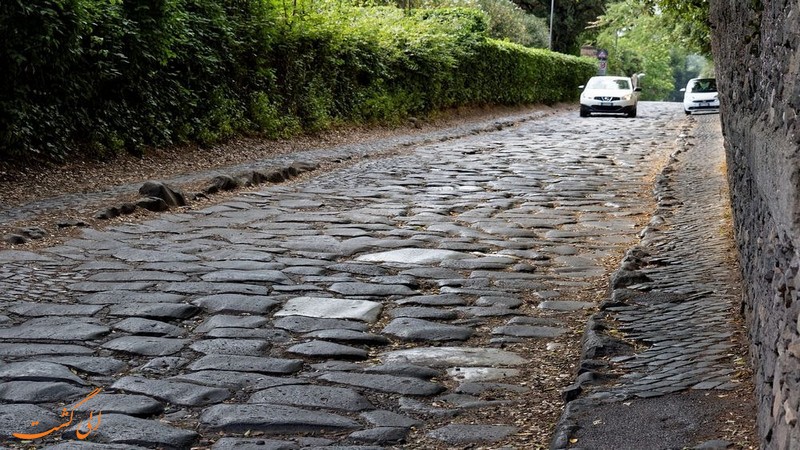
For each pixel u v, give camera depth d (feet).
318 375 16.67
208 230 30.86
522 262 26.71
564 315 21.21
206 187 39.60
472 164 53.26
